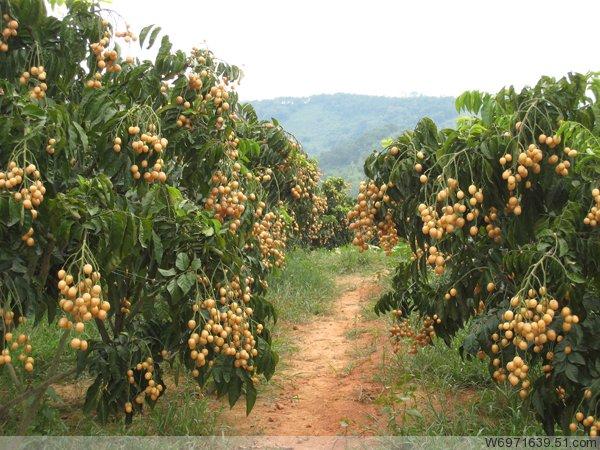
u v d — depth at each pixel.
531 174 2.99
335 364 5.75
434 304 4.14
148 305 3.41
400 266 4.34
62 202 2.54
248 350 3.44
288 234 8.45
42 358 5.10
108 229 2.58
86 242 2.58
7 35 3.10
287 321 7.44
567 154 3.00
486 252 3.58
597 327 2.89
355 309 8.32
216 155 3.65
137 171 2.99
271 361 3.59
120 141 2.95
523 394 2.97
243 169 4.19
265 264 5.38
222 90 3.82
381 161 3.48
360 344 6.38
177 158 3.96
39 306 3.01
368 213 3.54
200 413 4.15
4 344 2.70
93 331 5.80
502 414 4.04
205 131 3.80
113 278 3.16
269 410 4.52
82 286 2.44
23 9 3.11
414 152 3.37
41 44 3.26
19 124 2.65
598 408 2.73
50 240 2.83
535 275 2.75
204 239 3.25
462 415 3.96
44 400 4.11
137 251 2.89
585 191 2.88
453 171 3.12
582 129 2.98
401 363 5.21
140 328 3.70
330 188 16.75
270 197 6.06
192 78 3.71
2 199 2.46
